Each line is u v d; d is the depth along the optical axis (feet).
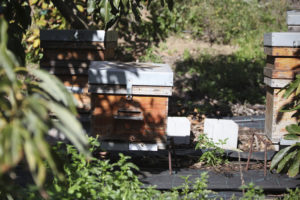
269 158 15.58
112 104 12.83
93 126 12.98
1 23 5.92
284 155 12.18
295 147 12.23
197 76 29.66
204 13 35.73
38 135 5.09
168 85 12.50
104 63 14.33
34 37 27.91
